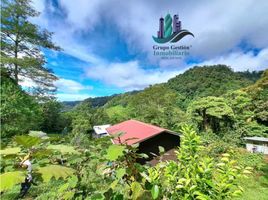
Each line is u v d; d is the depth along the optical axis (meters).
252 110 24.78
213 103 22.61
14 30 19.75
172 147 10.71
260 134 21.69
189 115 24.58
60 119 33.25
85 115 37.78
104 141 2.27
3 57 18.11
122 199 1.53
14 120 16.53
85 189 2.11
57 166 1.58
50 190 5.02
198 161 1.83
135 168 1.78
